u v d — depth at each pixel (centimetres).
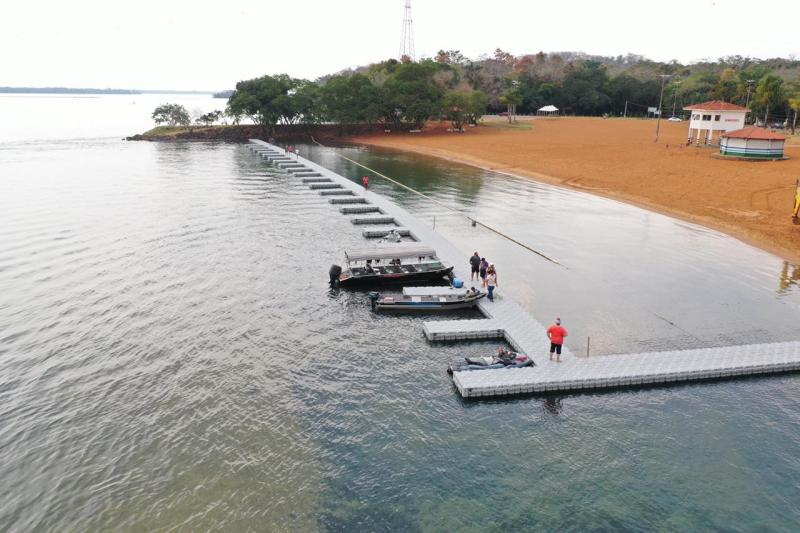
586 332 3306
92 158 11431
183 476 2178
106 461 2261
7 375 2862
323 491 2103
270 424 2495
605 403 2655
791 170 8056
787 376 2858
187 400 2673
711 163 8919
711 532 1922
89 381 2825
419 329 3406
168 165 10494
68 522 1966
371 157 12006
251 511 2006
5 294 3881
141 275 4294
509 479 2170
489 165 10512
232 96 16175
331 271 4022
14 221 5878
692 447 2347
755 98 14550
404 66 16150
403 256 4238
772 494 2092
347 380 2850
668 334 3291
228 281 4184
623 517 1986
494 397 2681
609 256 4762
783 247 4947
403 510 2016
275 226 5784
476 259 4075
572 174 8981
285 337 3303
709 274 4325
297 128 16625
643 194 7275
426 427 2480
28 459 2269
